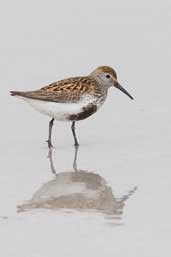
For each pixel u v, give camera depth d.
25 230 11.46
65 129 17.81
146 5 29.05
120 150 15.88
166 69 22.33
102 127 17.73
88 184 13.65
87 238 11.06
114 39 25.55
